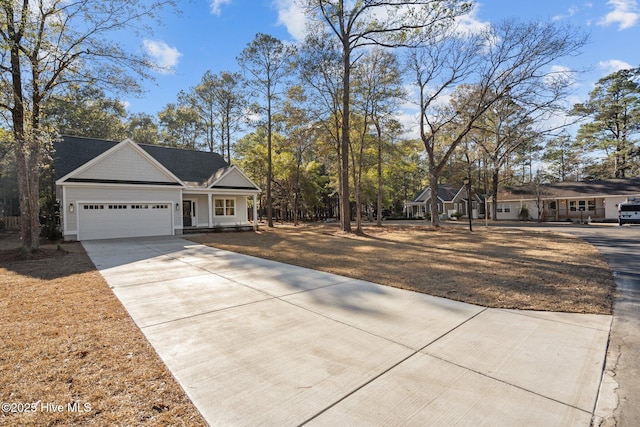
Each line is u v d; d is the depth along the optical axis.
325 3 15.23
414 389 2.54
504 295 5.12
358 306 4.68
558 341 3.41
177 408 2.30
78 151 16.66
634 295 5.05
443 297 5.10
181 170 20.72
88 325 3.91
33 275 6.88
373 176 26.14
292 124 18.75
